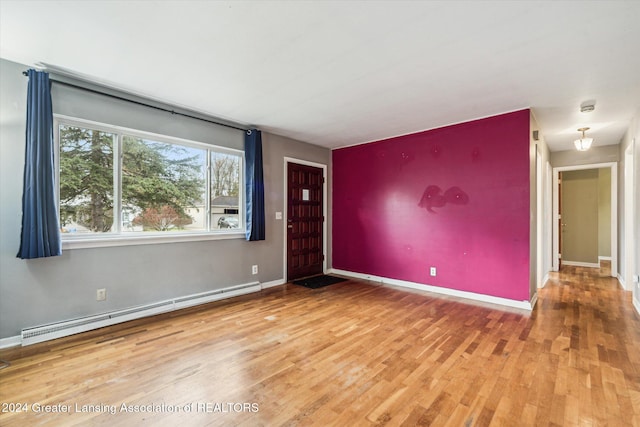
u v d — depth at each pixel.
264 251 4.58
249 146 4.29
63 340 2.64
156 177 3.46
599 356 2.37
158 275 3.41
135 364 2.24
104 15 1.89
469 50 2.28
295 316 3.29
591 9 1.79
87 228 2.96
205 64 2.53
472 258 3.98
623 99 3.21
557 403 1.79
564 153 5.67
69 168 2.85
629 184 4.32
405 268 4.69
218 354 2.40
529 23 1.94
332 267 5.79
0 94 2.50
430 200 4.39
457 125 4.12
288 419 1.65
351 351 2.46
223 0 1.74
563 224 6.54
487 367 2.20
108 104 3.04
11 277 2.54
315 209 5.49
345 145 5.50
